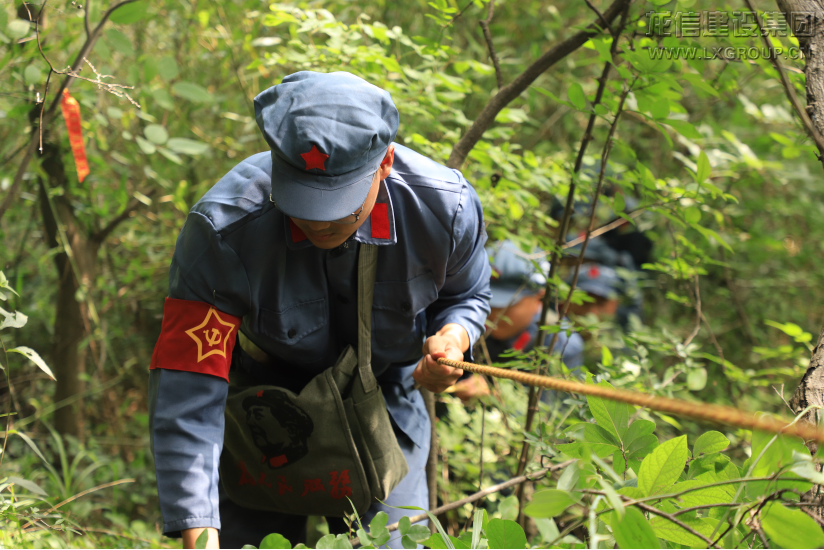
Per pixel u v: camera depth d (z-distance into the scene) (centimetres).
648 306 420
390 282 140
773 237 410
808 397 102
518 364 193
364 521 152
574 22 398
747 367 378
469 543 93
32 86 210
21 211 294
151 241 310
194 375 122
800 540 74
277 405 139
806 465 74
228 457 151
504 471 232
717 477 96
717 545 83
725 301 398
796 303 419
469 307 159
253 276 127
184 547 113
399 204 135
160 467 117
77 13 211
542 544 89
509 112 227
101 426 331
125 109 270
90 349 335
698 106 370
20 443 281
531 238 234
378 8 336
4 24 164
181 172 314
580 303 211
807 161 374
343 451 140
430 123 238
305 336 140
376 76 222
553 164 246
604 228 235
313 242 123
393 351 151
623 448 102
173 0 259
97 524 245
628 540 75
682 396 221
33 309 308
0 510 144
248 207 125
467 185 145
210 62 306
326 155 109
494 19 389
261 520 163
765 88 345
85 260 280
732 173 252
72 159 250
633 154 185
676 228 348
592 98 190
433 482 200
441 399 236
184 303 125
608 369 183
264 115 115
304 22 223
